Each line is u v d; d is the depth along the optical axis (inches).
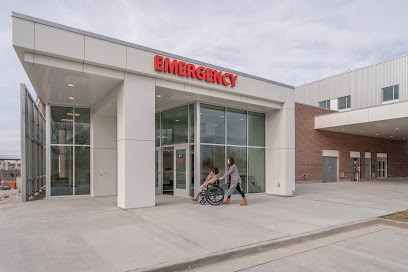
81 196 478.9
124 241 217.9
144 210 343.3
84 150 494.9
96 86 382.3
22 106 419.8
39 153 556.1
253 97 489.7
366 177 1075.9
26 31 286.4
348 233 275.7
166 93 418.6
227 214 327.0
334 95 1133.7
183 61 402.0
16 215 310.5
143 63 364.2
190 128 478.9
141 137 364.5
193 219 296.5
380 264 191.8
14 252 193.0
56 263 174.1
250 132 545.6
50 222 277.6
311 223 289.7
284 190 518.6
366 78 1035.9
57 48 302.0
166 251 196.9
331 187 732.0
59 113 483.5
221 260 194.1
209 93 433.4
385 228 299.4
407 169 1312.7
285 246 229.3
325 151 919.7
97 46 328.8
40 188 570.6
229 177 416.2
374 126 824.9
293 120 544.4
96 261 177.6
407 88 924.0
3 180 751.7
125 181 350.0
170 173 518.3
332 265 188.9
